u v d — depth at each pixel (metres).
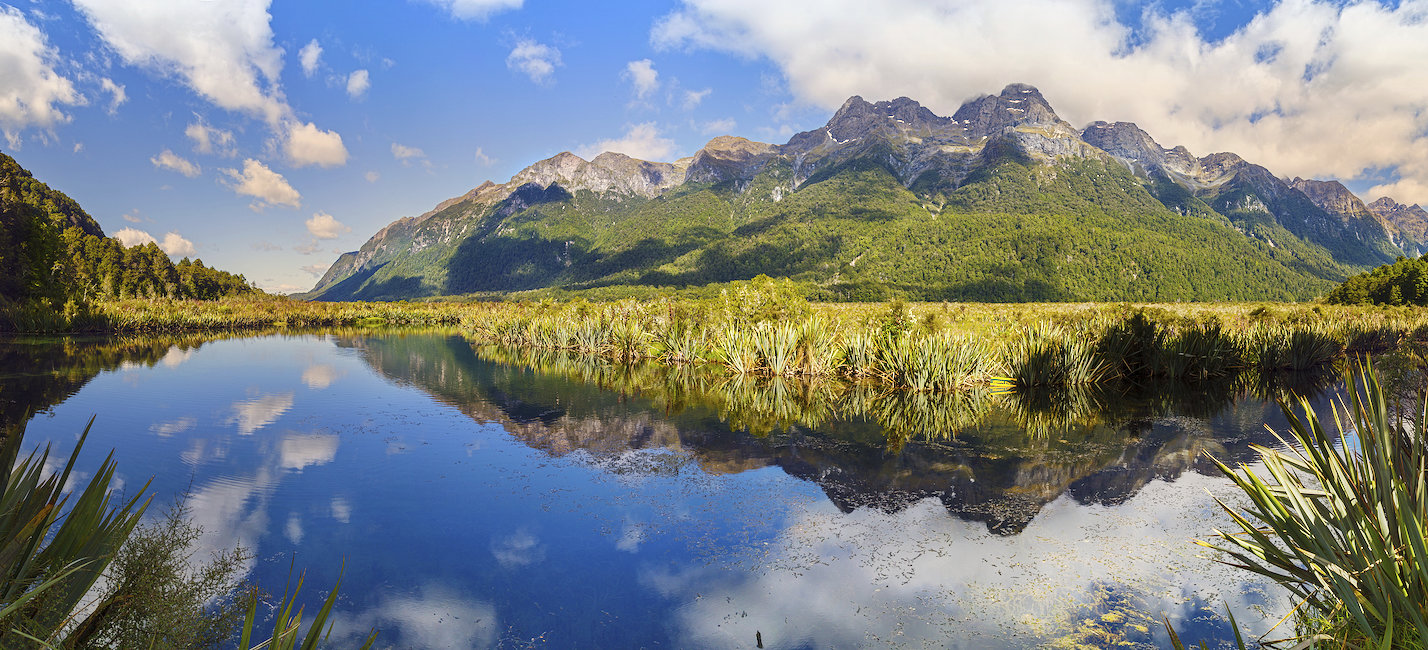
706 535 6.36
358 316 55.12
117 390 14.95
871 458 9.16
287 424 11.53
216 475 8.29
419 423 11.65
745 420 11.77
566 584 5.32
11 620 2.58
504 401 13.91
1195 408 12.87
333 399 14.19
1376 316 31.16
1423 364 5.15
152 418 11.91
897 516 6.88
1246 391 14.92
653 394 14.78
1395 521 2.86
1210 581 5.27
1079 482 8.03
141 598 3.16
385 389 15.66
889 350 16.27
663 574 5.51
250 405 13.36
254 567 5.52
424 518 6.80
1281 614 4.68
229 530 6.39
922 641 4.41
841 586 5.27
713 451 9.58
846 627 4.61
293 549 5.95
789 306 21.02
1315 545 3.15
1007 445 9.84
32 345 25.94
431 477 8.30
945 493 7.63
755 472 8.50
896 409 12.83
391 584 5.29
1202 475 8.30
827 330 19.27
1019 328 19.95
